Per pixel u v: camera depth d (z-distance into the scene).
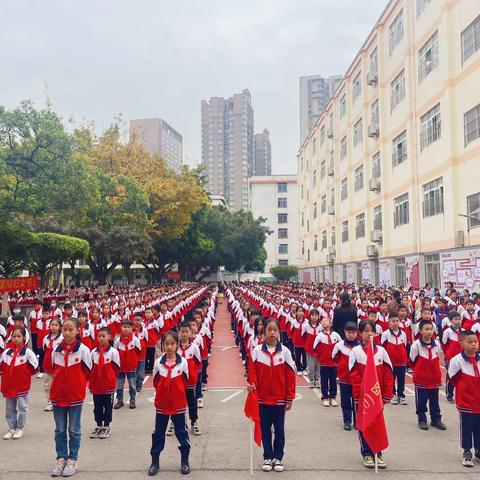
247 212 65.12
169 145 113.69
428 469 5.90
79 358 6.14
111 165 34.94
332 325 10.05
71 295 28.19
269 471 5.87
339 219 38.62
